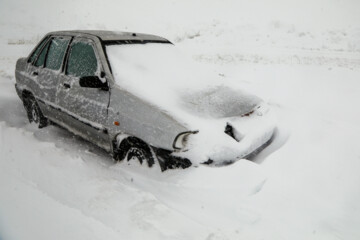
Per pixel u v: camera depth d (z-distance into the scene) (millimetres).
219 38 17891
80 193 3117
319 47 15359
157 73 4043
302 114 5492
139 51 4277
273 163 3674
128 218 2754
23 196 3020
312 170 3609
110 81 3750
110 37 4297
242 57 12656
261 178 3225
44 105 4844
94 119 3945
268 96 6902
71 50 4449
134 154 3725
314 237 2654
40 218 2707
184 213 2891
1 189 3121
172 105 3516
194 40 17969
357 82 8391
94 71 3988
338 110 6273
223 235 2584
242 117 3805
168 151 3318
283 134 4504
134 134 3508
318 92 7516
